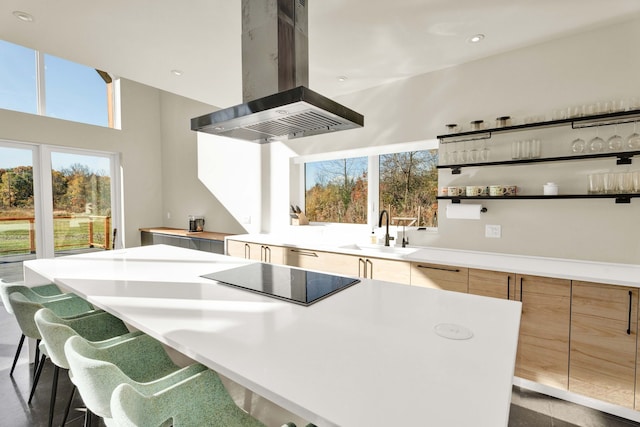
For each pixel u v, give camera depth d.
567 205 2.29
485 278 2.14
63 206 4.64
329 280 1.72
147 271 1.95
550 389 1.98
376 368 0.85
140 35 2.26
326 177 3.85
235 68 2.79
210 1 1.88
